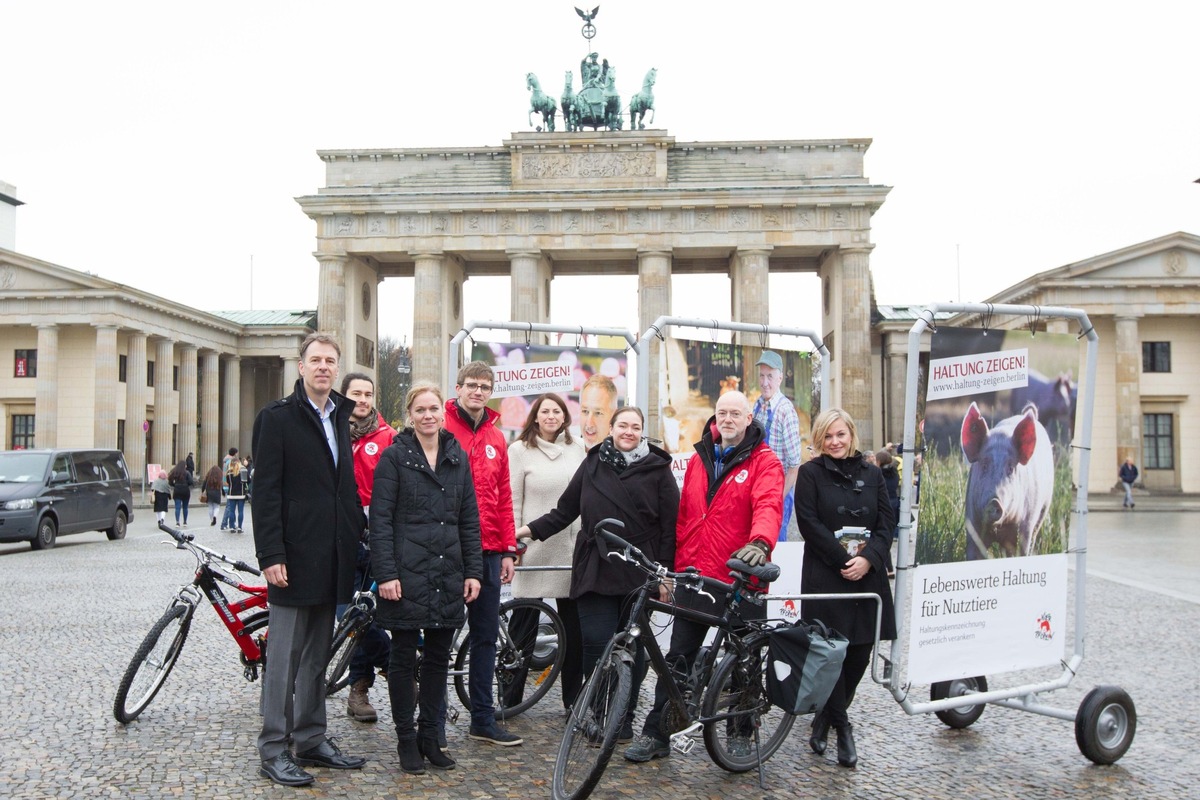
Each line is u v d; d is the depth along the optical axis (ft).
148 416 280.72
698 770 34.63
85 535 140.26
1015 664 38.37
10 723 38.78
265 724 33.09
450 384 57.77
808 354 56.08
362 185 281.95
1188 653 54.80
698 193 265.54
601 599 37.09
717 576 36.17
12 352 267.59
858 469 36.78
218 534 143.54
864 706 44.47
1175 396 238.48
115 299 253.24
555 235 271.69
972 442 37.17
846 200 264.11
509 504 38.88
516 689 41.32
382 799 30.94
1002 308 37.65
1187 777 34.22
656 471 37.65
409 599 33.35
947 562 36.76
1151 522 162.09
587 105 289.33
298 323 331.77
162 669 40.40
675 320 51.96
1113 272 230.07
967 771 34.73
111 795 30.76
